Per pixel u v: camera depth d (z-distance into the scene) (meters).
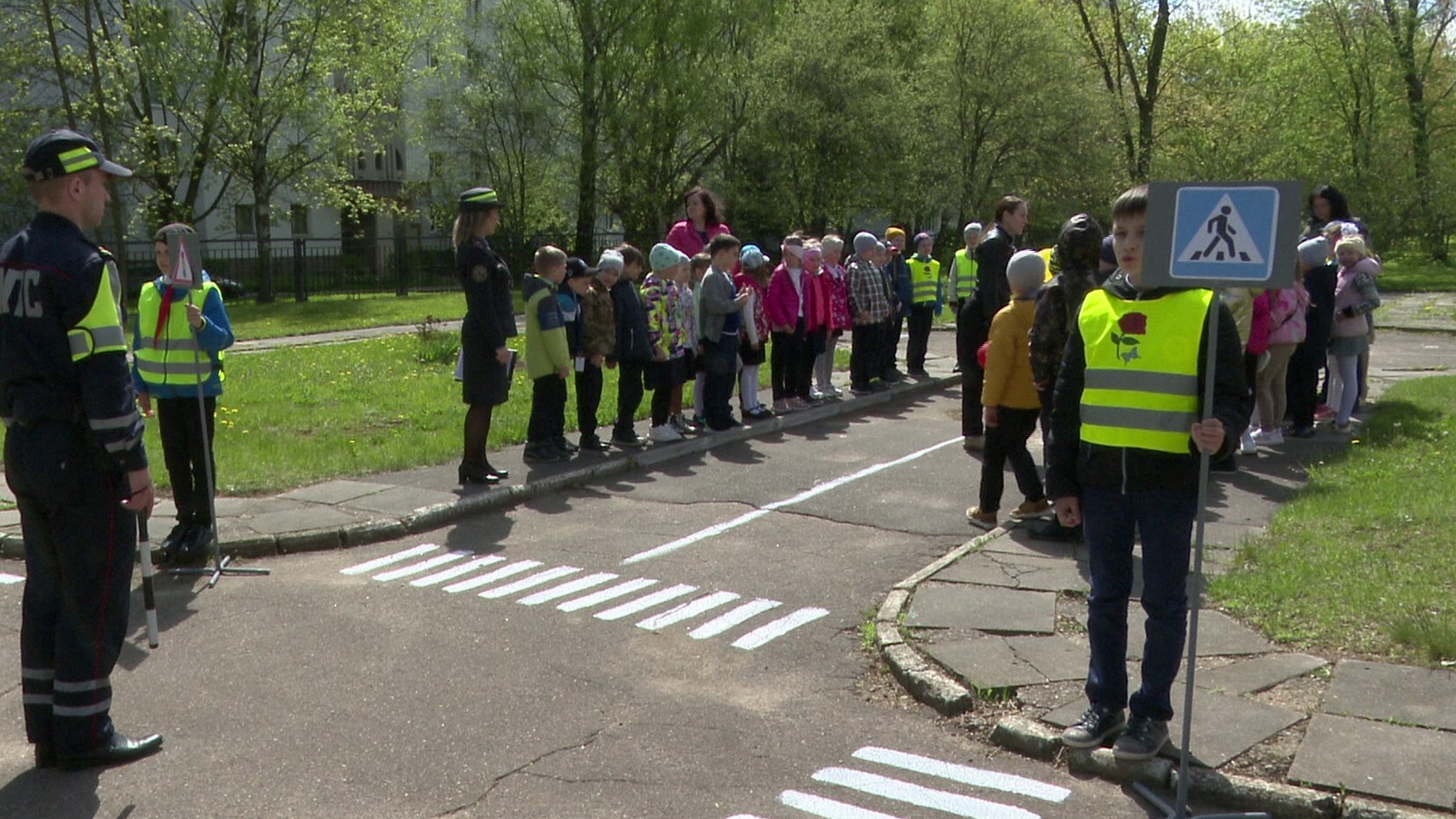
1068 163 34.47
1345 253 10.83
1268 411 10.38
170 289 7.10
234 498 8.55
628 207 35.75
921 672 5.16
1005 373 7.59
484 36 40.16
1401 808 3.84
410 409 12.79
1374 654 5.16
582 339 10.09
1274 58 43.12
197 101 30.44
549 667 5.44
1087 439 4.32
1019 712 4.75
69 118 21.61
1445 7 39.97
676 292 10.76
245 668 5.42
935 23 35.56
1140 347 4.18
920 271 15.28
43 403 4.24
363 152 35.75
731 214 35.16
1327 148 41.19
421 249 40.22
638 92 34.34
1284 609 5.72
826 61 32.72
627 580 6.84
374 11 33.53
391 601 6.45
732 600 6.46
